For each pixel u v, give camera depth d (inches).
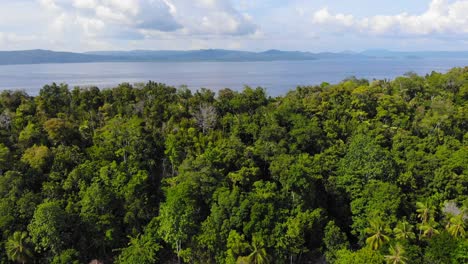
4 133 3304.6
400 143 3326.8
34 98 4045.3
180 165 3029.0
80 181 2839.6
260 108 3917.3
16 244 2452.0
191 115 3742.6
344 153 3275.1
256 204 2598.4
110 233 2610.7
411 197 2893.7
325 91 4333.2
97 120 3735.2
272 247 2559.1
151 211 2925.7
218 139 3324.3
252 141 3565.5
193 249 2596.0
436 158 3070.9
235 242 2449.6
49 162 3002.0
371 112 4001.0
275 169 2908.5
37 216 2461.9
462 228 2443.4
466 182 2859.3
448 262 2257.6
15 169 2864.2
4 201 2603.3
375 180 2854.3
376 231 2452.0
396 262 2203.5
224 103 3998.5
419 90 4471.0
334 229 2632.9
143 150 3228.3
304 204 2783.0
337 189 3002.0
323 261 2711.6
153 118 3651.6
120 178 2881.4
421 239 2544.3
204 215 2797.7
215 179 2812.5
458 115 3668.8
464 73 4771.2
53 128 3238.2
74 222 2655.0
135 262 2450.8
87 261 2632.9
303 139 3366.1
